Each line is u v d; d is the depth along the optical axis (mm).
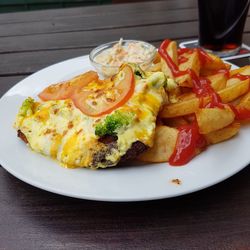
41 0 959
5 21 669
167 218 262
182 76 366
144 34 574
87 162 290
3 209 281
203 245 242
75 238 254
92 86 343
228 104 327
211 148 307
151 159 296
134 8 676
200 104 327
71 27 625
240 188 282
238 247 238
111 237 252
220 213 263
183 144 296
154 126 298
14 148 324
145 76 339
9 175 315
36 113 333
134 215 267
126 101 309
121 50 452
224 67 404
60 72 455
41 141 312
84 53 536
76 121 313
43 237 256
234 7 458
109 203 278
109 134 293
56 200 285
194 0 681
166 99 335
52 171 292
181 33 565
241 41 492
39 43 579
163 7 668
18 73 495
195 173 276
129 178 278
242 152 295
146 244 246
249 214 260
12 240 256
